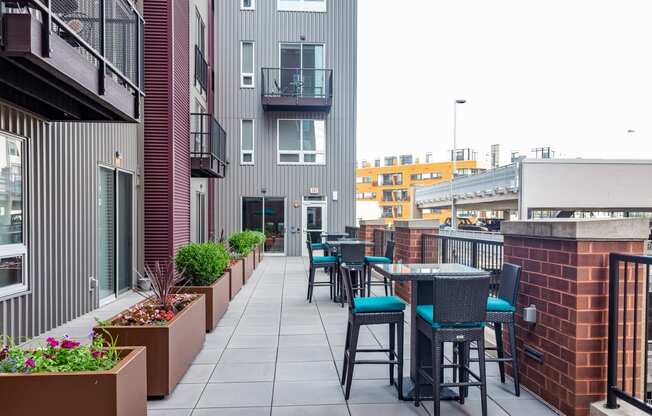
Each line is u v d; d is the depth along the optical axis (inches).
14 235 194.1
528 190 796.0
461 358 138.6
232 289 304.8
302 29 622.8
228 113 612.7
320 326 230.5
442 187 1251.8
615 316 119.0
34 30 124.6
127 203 323.0
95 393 96.5
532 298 144.0
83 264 250.4
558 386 129.3
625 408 118.0
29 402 95.7
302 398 138.9
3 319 182.4
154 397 138.5
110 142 285.9
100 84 167.8
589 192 802.2
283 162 619.5
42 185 211.2
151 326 140.0
